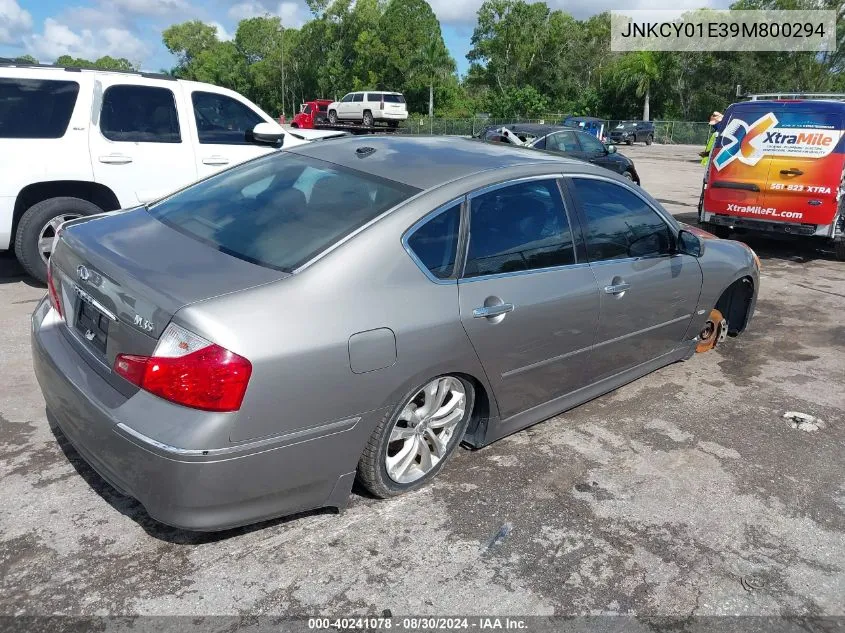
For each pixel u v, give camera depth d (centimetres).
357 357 256
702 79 6444
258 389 234
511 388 334
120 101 612
